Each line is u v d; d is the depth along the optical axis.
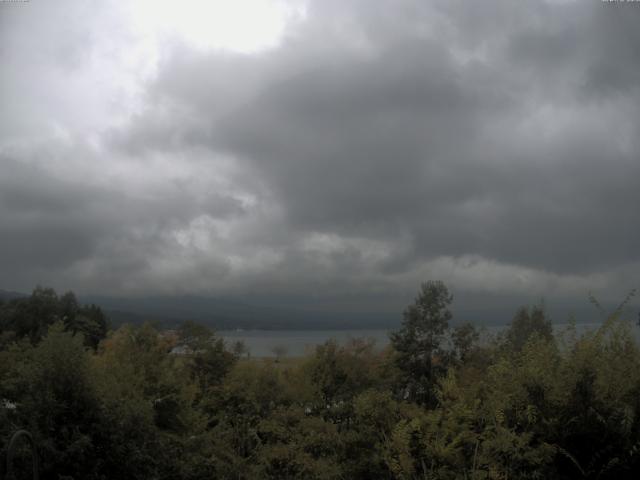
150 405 9.24
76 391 7.73
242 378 13.63
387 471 7.36
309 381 13.98
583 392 6.08
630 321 6.70
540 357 6.61
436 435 6.73
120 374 10.98
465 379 9.42
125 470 7.71
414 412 7.50
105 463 7.56
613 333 6.68
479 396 7.19
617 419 5.89
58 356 7.78
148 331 13.27
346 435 8.40
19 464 6.88
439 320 15.91
